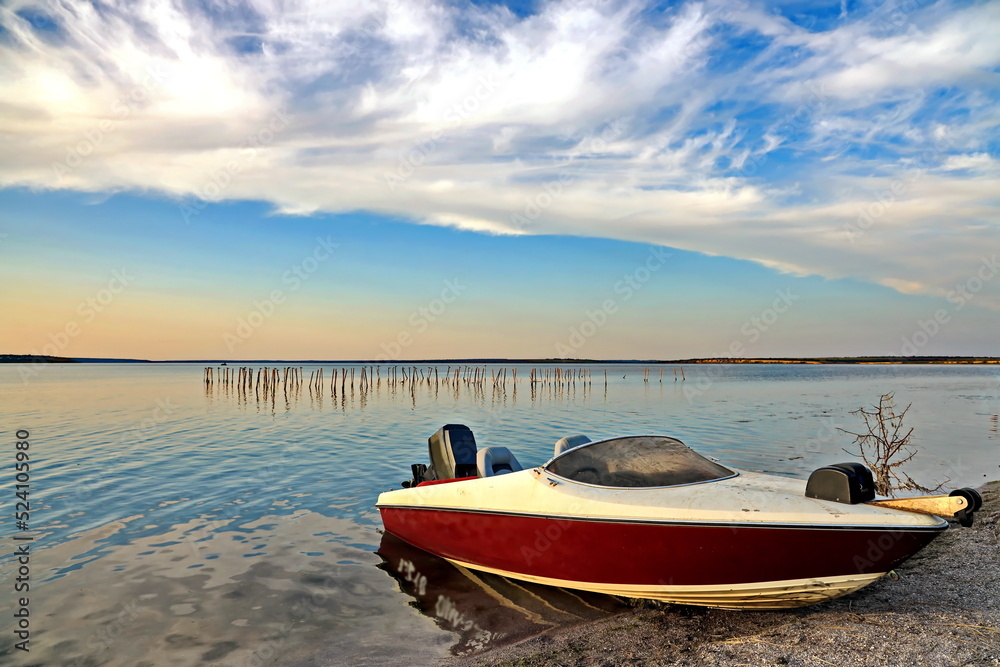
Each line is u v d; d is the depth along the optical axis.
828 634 4.35
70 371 107.19
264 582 6.15
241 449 15.19
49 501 9.52
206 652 4.68
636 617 5.11
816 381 62.91
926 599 4.93
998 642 4.03
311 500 9.70
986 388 44.12
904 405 27.48
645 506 4.95
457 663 4.46
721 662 4.09
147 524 8.23
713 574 4.74
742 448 14.55
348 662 4.53
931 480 10.67
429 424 21.73
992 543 6.51
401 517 7.17
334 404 33.59
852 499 4.43
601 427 20.14
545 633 4.92
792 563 4.45
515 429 19.91
